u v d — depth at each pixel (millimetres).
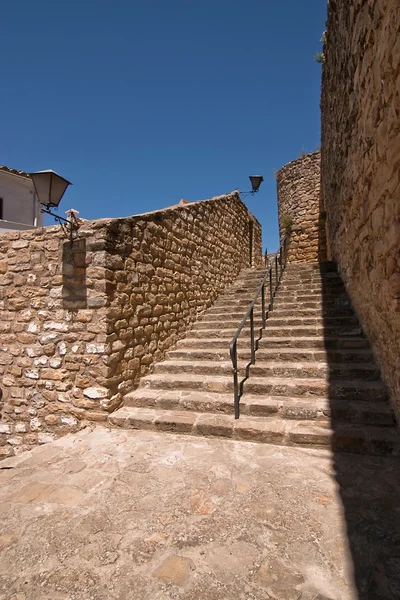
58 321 4047
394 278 2781
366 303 4223
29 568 1819
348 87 4008
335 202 6359
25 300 4211
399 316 2762
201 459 2969
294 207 12484
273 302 6391
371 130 3053
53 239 4102
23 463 3004
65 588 1683
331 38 5121
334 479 2574
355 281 4891
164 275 5238
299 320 5316
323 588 1624
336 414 3314
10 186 10812
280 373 4172
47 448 3295
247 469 2771
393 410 3199
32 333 4164
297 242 12289
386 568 1728
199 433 3465
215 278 7371
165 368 4703
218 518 2172
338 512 2188
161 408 3959
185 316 5898
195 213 6527
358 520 2102
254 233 10961
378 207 3113
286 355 4473
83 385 3918
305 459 2898
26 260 4223
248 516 2180
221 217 7934
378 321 3635
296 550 1877
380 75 2619
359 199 3926
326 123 6953
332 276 6781
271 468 2770
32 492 2541
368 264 3844
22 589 1687
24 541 2023
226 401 3748
